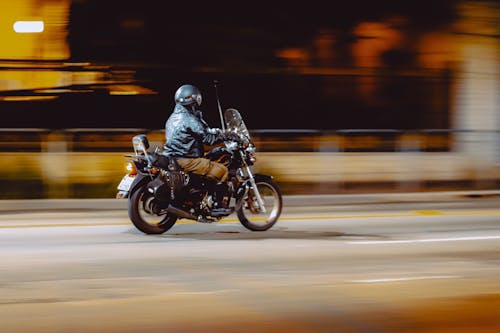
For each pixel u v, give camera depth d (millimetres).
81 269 7773
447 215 12164
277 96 20641
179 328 5578
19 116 18578
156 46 19141
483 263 8289
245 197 10086
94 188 14523
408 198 14148
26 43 18266
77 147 17688
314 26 19875
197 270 7770
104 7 18484
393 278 7445
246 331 5512
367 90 21047
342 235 10141
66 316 5902
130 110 19375
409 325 5684
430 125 21312
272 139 17453
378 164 17016
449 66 20875
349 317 5906
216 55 19516
